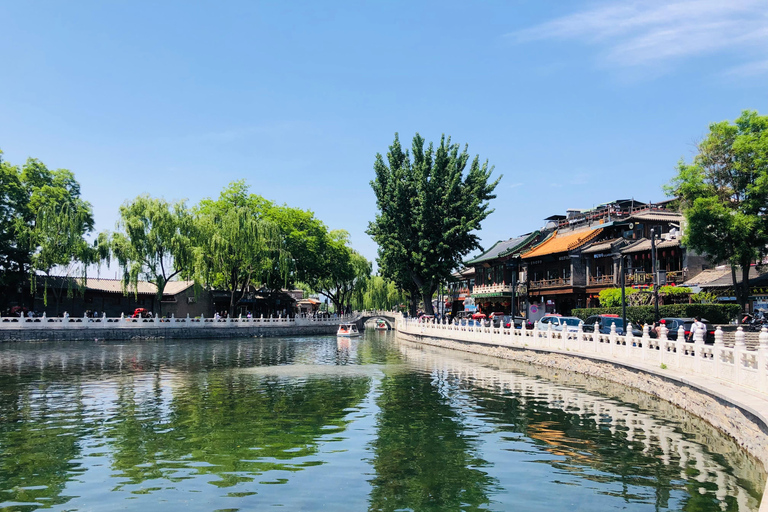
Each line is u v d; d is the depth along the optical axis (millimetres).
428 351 45531
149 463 12367
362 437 14789
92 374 27609
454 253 58250
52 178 63000
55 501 10078
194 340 56625
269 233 67500
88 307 63312
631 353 23266
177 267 59750
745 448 12672
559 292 55125
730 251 35781
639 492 10477
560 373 28641
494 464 12352
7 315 55875
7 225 55188
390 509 9742
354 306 118812
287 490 10688
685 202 39219
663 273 44500
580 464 12297
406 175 59875
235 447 13734
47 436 14742
